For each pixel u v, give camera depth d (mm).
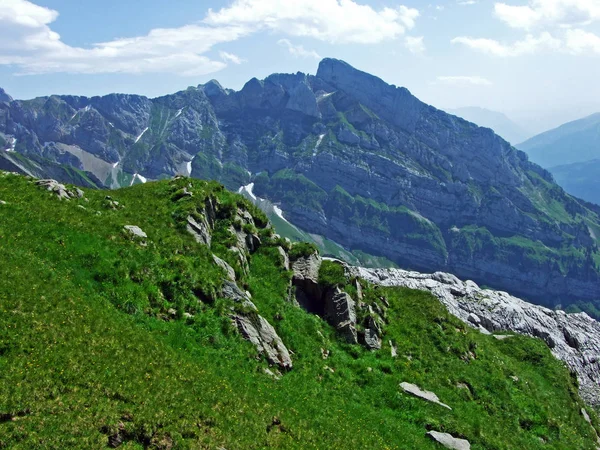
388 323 50625
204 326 32062
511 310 76375
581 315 95938
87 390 20969
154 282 33094
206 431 22062
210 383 26156
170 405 22453
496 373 50219
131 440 19812
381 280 78812
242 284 41188
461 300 77062
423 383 42312
